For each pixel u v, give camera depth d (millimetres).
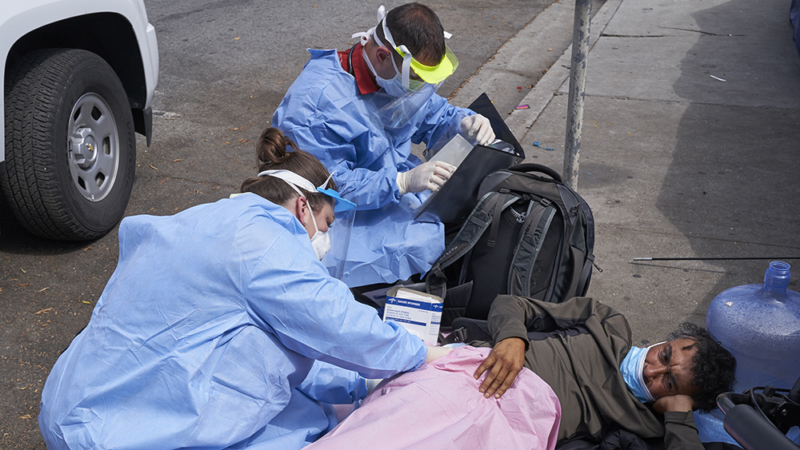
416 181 2596
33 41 3508
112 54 3809
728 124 4891
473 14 8055
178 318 1528
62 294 3184
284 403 1699
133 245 1711
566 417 2135
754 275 3211
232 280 1523
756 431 1191
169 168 4453
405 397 1842
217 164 4527
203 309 1529
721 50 6473
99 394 1559
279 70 6211
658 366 2148
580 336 2256
